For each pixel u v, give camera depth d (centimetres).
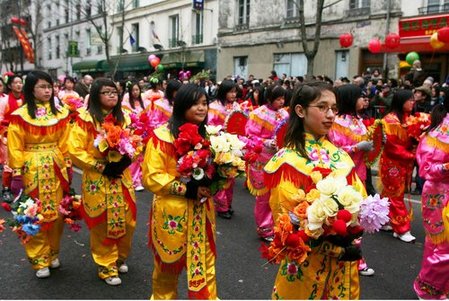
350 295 287
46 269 467
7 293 431
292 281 282
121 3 2997
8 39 4222
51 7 4119
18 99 843
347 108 508
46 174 464
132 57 3005
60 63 4091
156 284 353
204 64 2527
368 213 256
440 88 1018
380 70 1636
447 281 394
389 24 1627
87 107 446
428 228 402
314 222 254
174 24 2762
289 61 2061
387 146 588
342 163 289
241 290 445
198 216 337
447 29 1114
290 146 288
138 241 578
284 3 2062
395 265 518
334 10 1839
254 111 611
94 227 442
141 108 873
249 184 557
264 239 586
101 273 453
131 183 459
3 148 766
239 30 2305
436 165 394
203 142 320
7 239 581
